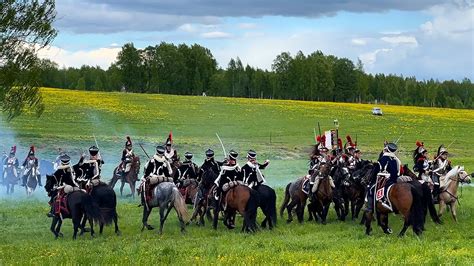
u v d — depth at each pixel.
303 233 22.92
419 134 82.06
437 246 18.72
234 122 83.12
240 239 20.92
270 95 156.75
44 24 34.81
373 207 21.84
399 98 172.62
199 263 15.05
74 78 173.12
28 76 35.84
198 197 24.41
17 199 33.75
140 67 154.50
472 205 29.78
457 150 69.19
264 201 23.38
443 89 188.25
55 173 21.95
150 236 22.05
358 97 163.75
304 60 156.25
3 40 34.09
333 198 25.27
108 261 15.32
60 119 73.88
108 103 92.50
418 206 20.78
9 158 36.56
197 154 56.25
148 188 23.06
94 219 21.30
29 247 19.28
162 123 77.81
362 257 16.41
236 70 160.38
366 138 76.19
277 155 58.66
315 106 109.44
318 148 26.83
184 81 155.88
